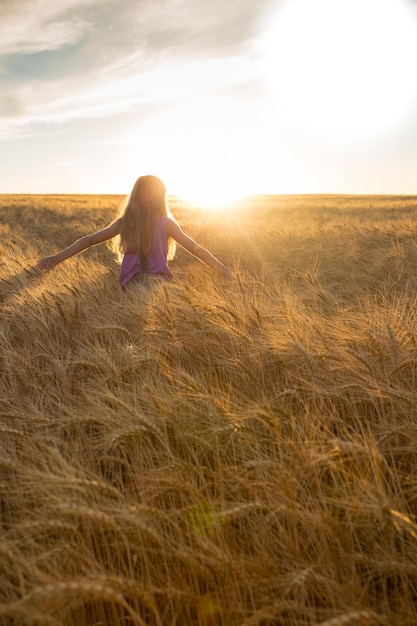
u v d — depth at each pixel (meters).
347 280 6.31
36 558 1.72
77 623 1.87
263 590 1.79
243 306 3.92
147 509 1.86
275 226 14.70
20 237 10.97
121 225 4.97
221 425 2.52
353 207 36.88
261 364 3.22
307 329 3.47
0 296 5.15
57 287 4.99
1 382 3.30
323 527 1.90
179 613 1.84
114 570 1.89
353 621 1.43
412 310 3.75
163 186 4.89
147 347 3.61
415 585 1.93
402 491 2.23
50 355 3.52
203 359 3.43
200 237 12.48
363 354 3.07
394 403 2.79
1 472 2.41
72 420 2.51
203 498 2.01
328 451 2.37
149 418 2.52
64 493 2.00
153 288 4.30
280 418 2.57
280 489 2.04
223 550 1.85
